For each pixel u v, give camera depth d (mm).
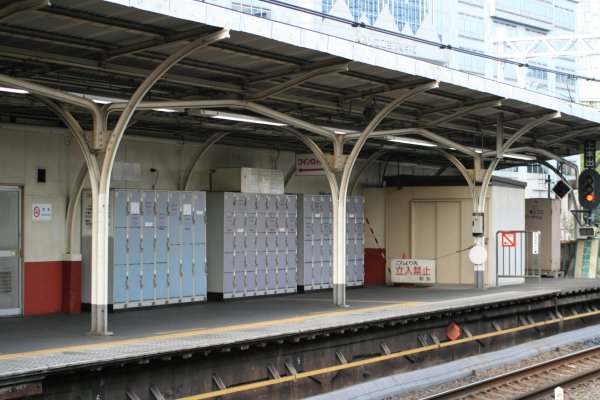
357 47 13445
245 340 11875
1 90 11477
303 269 21203
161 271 17219
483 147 24609
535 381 14375
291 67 14094
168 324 14148
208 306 17531
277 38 12016
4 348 11227
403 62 14430
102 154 12656
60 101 13203
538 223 27516
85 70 13820
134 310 16609
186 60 13320
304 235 21266
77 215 16391
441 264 24344
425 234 24578
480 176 22500
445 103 18469
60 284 16172
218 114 15523
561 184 27734
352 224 22953
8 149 15336
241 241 19188
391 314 15406
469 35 67312
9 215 15383
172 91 15375
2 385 8859
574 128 23594
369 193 25281
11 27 11016
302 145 21703
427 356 16141
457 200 24141
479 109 18547
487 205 23625
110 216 16281
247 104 14562
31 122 15586
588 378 14438
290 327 13422
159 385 10898
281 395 12719
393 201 24984
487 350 18188
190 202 17891
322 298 19484
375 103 17703
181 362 11203
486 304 17969
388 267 24891
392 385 14039
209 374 11609
